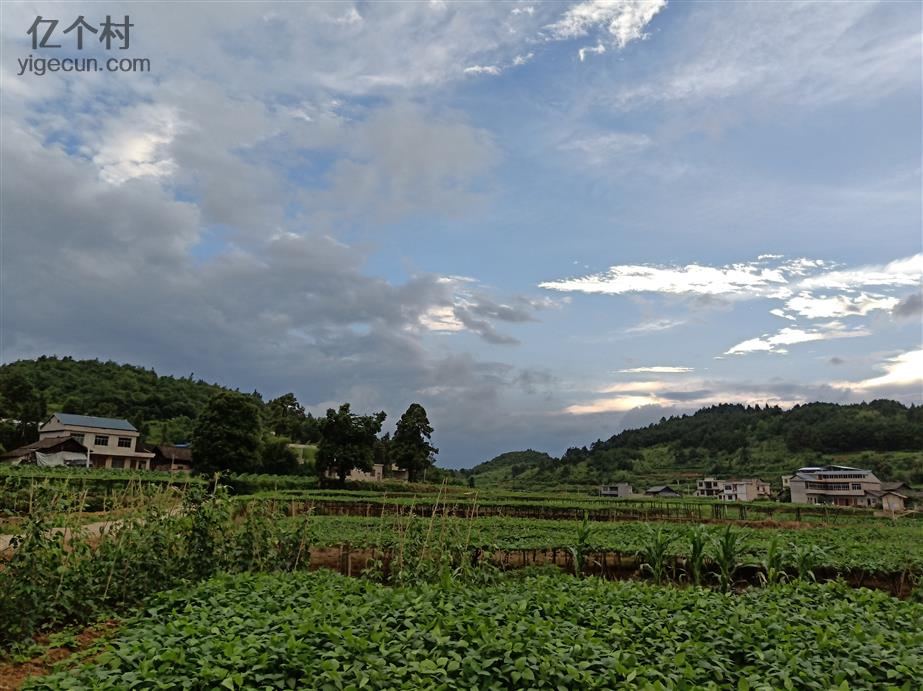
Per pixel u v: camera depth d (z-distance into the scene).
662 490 105.25
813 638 8.09
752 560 15.86
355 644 7.21
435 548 14.81
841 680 6.80
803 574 14.83
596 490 99.94
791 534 25.81
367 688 6.35
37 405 78.94
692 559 15.59
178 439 98.12
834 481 88.25
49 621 10.58
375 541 17.81
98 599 11.49
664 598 10.40
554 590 10.88
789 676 6.83
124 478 40.62
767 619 8.89
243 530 14.78
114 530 13.13
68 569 11.42
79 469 50.72
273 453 76.75
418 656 7.10
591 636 7.98
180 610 9.88
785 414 152.88
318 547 18.55
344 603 9.62
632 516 43.75
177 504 14.71
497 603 9.55
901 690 6.46
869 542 24.69
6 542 15.20
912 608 9.91
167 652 6.75
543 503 44.91
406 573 13.80
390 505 40.25
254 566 14.20
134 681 6.23
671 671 7.00
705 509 53.75
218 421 57.91
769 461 127.62
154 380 122.56
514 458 183.50
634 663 7.05
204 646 7.09
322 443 66.12
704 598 10.39
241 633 7.78
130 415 103.94
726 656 7.60
